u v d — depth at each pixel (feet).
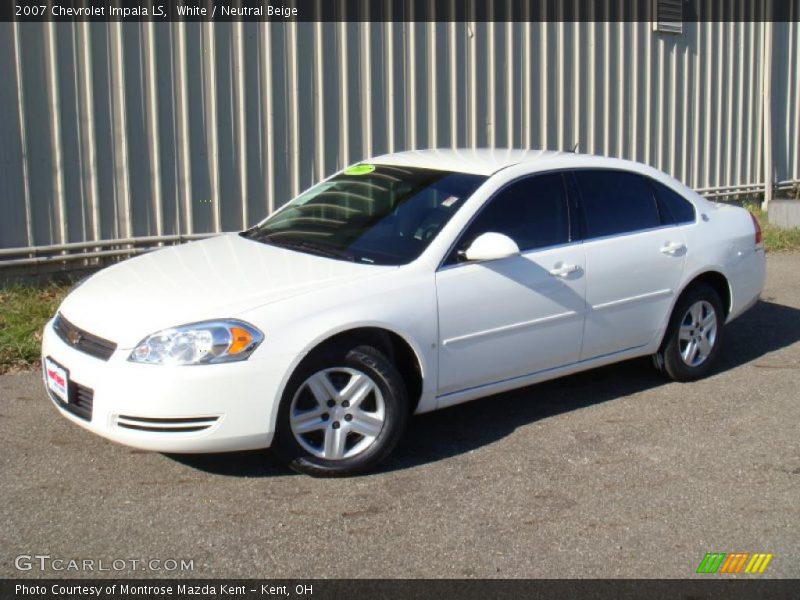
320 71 30.04
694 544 14.48
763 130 43.32
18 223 25.94
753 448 18.07
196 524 14.78
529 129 35.32
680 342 21.42
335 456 16.26
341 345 16.16
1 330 22.86
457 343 17.42
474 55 33.37
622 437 18.53
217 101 28.32
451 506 15.53
